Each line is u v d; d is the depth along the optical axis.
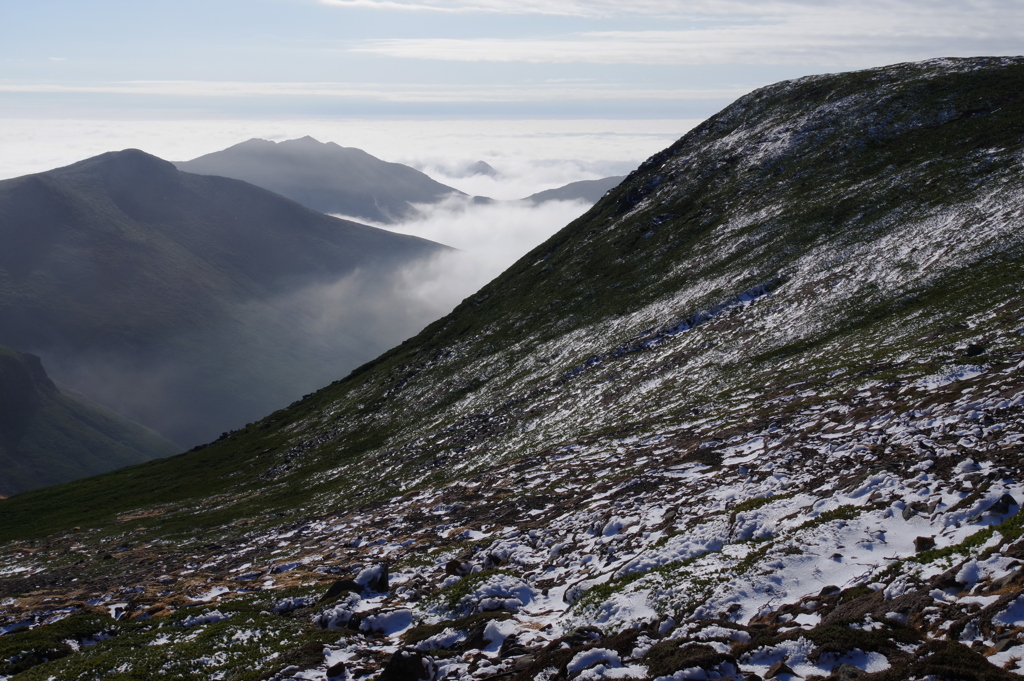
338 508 62.47
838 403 37.78
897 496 22.64
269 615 28.39
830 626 15.99
